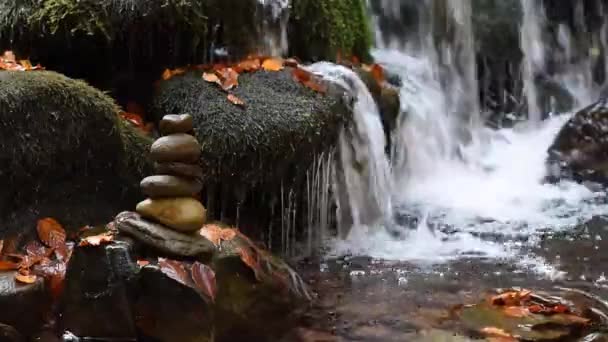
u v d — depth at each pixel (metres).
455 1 7.63
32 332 3.14
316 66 5.04
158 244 3.08
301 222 4.50
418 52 7.60
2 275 3.22
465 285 3.90
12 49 4.43
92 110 3.67
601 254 4.46
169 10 4.40
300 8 5.32
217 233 3.39
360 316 3.47
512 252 4.51
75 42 4.38
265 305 3.31
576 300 3.65
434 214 5.29
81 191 3.73
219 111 4.09
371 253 4.46
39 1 4.41
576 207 5.55
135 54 4.54
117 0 4.39
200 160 3.95
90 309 3.09
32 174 3.60
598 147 6.27
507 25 7.80
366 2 7.49
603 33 8.33
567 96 8.00
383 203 5.05
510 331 3.27
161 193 3.13
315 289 3.81
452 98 7.27
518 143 7.12
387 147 5.60
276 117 4.13
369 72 5.63
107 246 3.06
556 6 8.16
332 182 4.63
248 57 4.84
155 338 3.04
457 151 6.61
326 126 4.34
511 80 7.84
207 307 3.00
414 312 3.52
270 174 4.10
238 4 4.80
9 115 3.52
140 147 3.87
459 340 3.19
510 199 5.74
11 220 3.58
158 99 4.31
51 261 3.38
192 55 4.71
